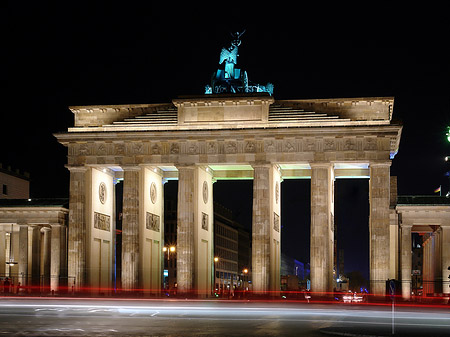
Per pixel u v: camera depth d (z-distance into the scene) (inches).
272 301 4165.8
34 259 5241.1
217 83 4854.8
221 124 4613.7
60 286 4904.0
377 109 4525.1
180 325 2416.3
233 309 3353.8
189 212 4591.5
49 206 5027.1
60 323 2443.4
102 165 4722.0
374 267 4367.6
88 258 4694.9
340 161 4461.1
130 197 4662.9
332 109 4569.4
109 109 4827.8
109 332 2149.4
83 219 4699.8
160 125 4692.4
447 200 4557.1
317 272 4416.8
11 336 2005.4
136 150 4690.0
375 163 4416.8
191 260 4574.3
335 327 2244.1
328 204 4458.7
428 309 3567.9
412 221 4493.1
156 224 5000.0
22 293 4788.4
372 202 4411.9
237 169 5078.7
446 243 4453.7
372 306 3833.7
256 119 4584.2
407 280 4473.4
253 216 4522.6
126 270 4611.2
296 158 4507.9
